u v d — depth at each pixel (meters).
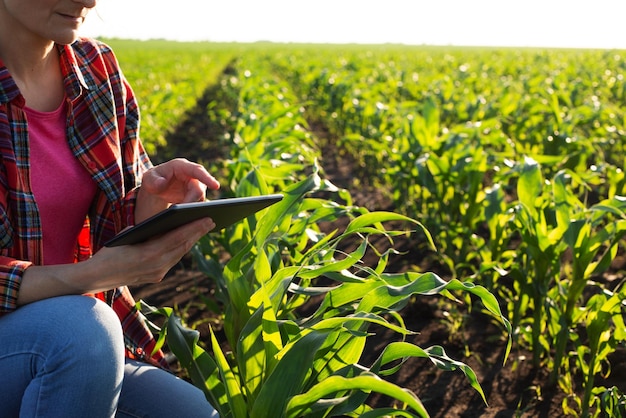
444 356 2.33
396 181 7.23
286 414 2.04
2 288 1.78
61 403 1.71
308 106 16.69
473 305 4.98
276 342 2.29
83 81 2.09
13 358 1.72
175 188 2.21
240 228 3.86
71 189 2.08
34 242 1.96
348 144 11.15
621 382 3.94
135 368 2.11
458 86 16.58
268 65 34.62
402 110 9.38
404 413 2.09
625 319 4.68
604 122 9.99
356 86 13.53
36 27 1.89
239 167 5.06
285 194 2.86
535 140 9.18
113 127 2.18
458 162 5.64
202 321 4.68
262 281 2.80
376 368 2.19
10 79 1.89
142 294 5.27
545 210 4.23
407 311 4.85
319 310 2.65
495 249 4.78
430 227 6.40
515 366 3.99
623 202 3.84
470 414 3.60
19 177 1.91
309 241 5.96
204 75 27.58
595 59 34.25
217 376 2.44
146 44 98.50
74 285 1.82
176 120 14.76
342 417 3.24
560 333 3.80
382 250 6.31
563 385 3.81
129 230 1.77
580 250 3.84
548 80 16.34
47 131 2.03
